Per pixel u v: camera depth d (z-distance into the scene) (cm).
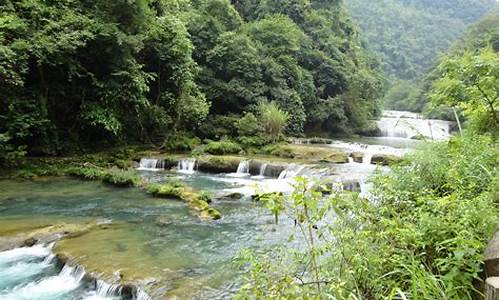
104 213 922
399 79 7012
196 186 1265
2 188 1132
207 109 1947
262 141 1989
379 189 486
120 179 1218
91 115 1509
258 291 315
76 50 1458
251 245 724
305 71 2958
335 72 3178
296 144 2097
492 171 438
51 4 1456
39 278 603
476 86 592
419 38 8025
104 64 1590
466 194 418
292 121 2492
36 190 1127
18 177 1255
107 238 742
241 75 2383
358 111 3222
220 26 2467
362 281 309
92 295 557
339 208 361
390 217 423
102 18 1541
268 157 1741
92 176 1291
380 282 309
